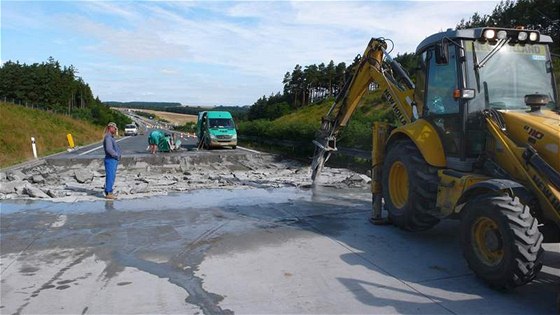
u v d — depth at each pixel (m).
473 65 6.14
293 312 4.52
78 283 5.28
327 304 4.70
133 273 5.60
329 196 10.84
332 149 11.47
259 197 10.74
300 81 76.62
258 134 30.19
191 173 15.80
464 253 5.29
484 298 4.84
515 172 5.41
